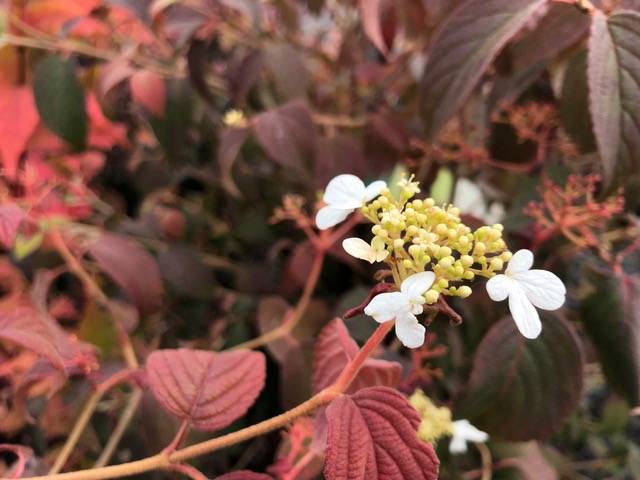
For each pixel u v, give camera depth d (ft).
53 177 1.17
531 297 0.46
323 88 1.33
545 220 0.81
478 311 0.94
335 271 1.10
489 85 1.06
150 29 1.10
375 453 0.49
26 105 1.10
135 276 0.93
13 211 0.73
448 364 0.96
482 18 0.72
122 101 1.35
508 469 0.96
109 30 1.18
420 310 0.43
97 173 1.47
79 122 1.02
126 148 1.43
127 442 0.92
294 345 0.94
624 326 0.78
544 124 0.99
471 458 1.02
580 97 0.83
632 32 0.64
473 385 0.75
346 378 0.52
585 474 1.23
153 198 1.43
